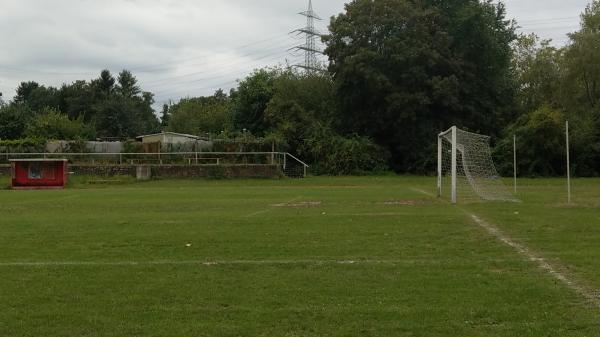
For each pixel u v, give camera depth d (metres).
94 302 6.79
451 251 9.95
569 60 49.78
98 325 5.92
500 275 7.97
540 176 45.16
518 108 53.56
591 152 45.59
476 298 6.75
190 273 8.35
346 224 13.80
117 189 33.59
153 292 7.23
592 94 51.88
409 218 14.97
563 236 11.44
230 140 45.66
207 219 15.25
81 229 13.35
